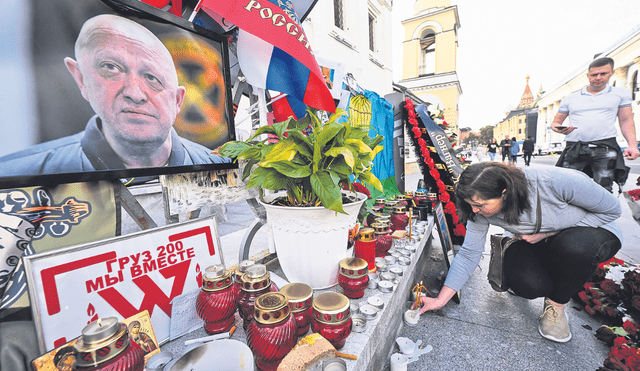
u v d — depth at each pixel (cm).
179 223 94
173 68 97
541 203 135
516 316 169
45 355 54
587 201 133
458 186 133
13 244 64
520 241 161
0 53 60
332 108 127
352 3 631
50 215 70
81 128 74
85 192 76
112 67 80
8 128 62
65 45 71
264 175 97
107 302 74
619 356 116
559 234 143
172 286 89
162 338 83
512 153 1491
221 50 115
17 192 65
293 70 126
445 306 181
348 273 105
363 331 90
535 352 136
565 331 144
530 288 146
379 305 104
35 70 66
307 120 129
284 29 103
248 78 127
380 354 110
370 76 733
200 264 98
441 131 254
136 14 86
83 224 76
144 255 83
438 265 246
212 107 112
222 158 116
